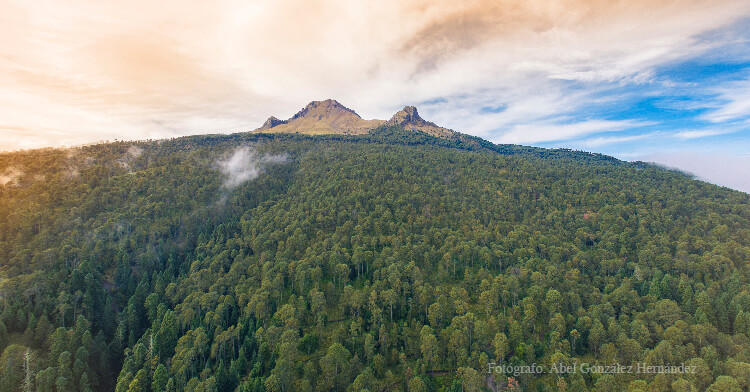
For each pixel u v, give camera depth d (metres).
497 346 94.50
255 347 108.12
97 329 121.38
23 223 159.50
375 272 133.62
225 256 154.25
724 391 76.75
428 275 141.75
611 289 127.00
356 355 97.56
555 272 130.50
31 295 120.94
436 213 190.38
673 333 95.81
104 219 174.25
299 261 139.00
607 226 174.88
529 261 138.88
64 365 94.12
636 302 115.56
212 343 110.81
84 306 120.12
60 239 156.75
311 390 88.12
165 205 192.00
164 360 105.56
